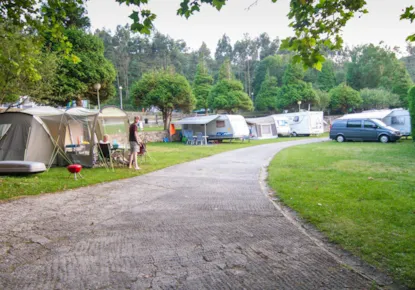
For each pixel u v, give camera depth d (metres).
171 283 3.20
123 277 3.33
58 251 4.02
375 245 4.03
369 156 14.36
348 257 3.79
